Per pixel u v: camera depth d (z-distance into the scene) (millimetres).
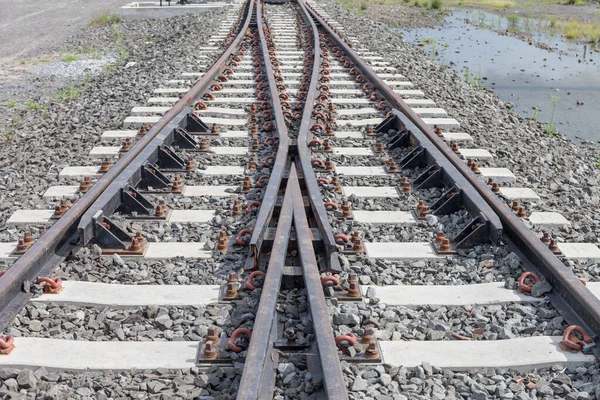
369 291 5016
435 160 7379
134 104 11055
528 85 16484
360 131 9562
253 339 3918
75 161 8156
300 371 4074
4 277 4672
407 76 13781
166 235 6062
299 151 7562
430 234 6156
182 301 4910
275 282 4570
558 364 4223
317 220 5750
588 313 4445
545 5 35750
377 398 3848
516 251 5594
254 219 6316
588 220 6777
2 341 4211
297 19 22000
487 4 35719
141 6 26359
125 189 6465
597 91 15914
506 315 4793
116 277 5258
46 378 4023
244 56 15266
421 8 32969
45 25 24516
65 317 4656
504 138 9781
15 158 8438
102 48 19375
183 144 8586
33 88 14266
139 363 4191
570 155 9828
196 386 3992
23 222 6383
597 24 27938
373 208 6793
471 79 16641
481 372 4191
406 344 4383
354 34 19641
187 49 16156
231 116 10273
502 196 7203
